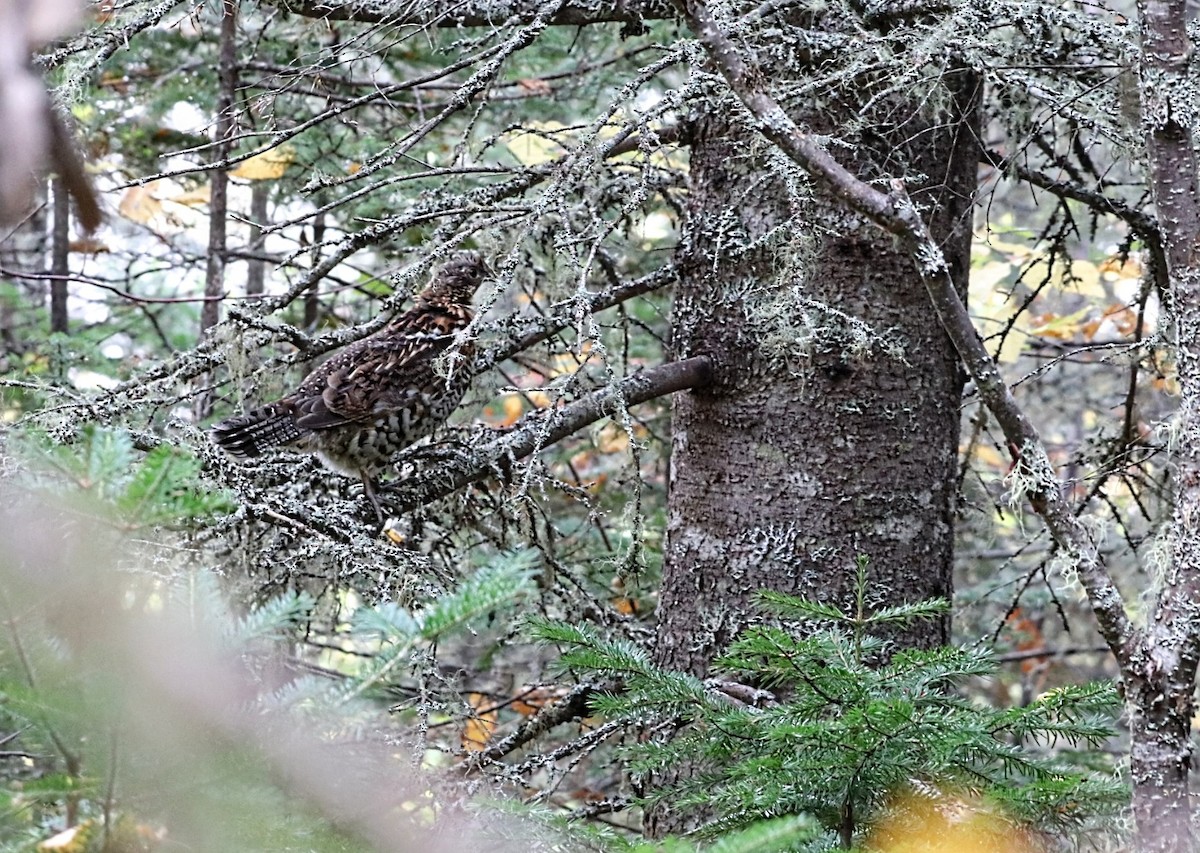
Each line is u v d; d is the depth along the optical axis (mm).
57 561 4129
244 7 13117
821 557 9812
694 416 10258
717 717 6754
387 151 9172
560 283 10141
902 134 9844
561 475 15672
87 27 9258
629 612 14297
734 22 8867
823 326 9812
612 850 6129
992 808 6246
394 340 10656
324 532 8312
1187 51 6895
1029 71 9523
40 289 16875
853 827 6301
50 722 4145
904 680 6633
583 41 14508
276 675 5312
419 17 9766
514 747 9992
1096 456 11508
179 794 4262
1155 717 6250
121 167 15578
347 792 4645
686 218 10578
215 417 14008
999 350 11156
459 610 4770
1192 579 6348
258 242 15445
